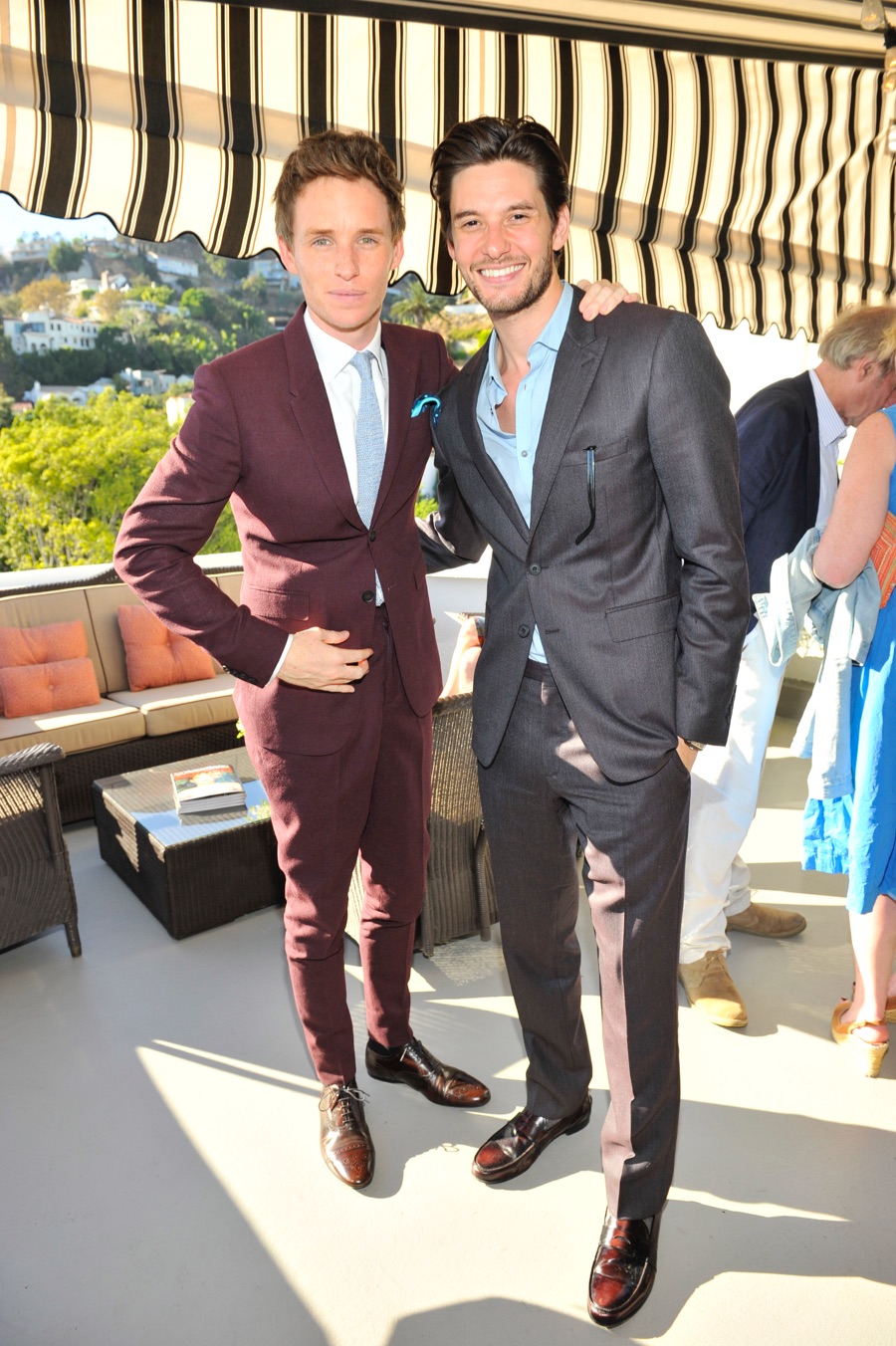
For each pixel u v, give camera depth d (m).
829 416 2.52
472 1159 2.18
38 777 2.96
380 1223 2.00
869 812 2.25
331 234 1.66
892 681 2.20
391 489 1.89
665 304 3.21
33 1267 1.92
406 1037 2.41
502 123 1.50
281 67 2.40
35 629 4.35
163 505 1.78
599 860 1.71
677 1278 1.85
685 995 2.78
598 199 3.01
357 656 1.83
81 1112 2.36
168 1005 2.82
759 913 3.05
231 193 2.39
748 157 3.21
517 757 1.79
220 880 3.26
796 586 2.33
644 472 1.59
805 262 3.44
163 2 2.23
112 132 2.23
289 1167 2.17
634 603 1.63
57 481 27.16
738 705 2.54
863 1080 2.40
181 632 1.81
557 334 1.61
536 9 2.60
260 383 1.78
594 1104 2.34
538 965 1.96
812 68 3.20
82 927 3.31
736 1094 2.36
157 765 4.33
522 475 1.66
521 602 1.72
